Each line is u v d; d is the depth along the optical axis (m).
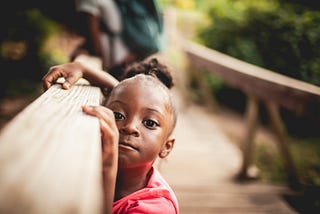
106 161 0.86
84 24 2.93
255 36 7.63
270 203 3.68
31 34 9.80
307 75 5.30
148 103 1.07
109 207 0.87
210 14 9.43
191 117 7.40
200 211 3.42
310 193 4.00
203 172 4.43
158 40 3.18
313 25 5.86
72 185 0.42
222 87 9.16
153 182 1.21
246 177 4.28
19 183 0.40
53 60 9.77
